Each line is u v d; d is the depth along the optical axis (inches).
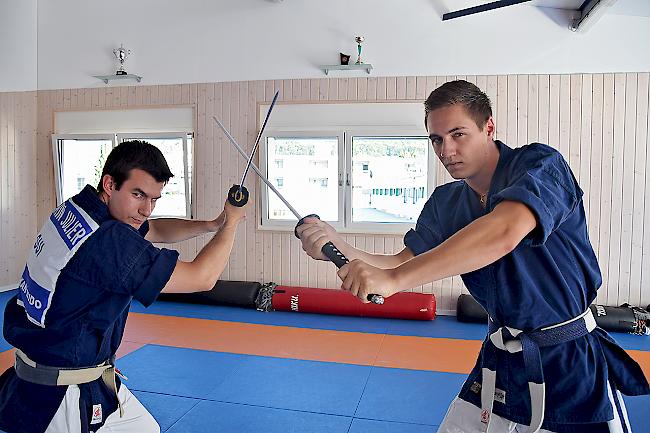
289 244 238.7
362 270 40.8
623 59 208.5
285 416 124.2
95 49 258.1
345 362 161.3
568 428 54.3
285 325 203.2
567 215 48.3
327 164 232.7
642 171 209.0
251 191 240.2
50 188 270.5
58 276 62.5
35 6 264.8
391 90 225.5
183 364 158.4
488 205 56.2
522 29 214.7
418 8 222.7
